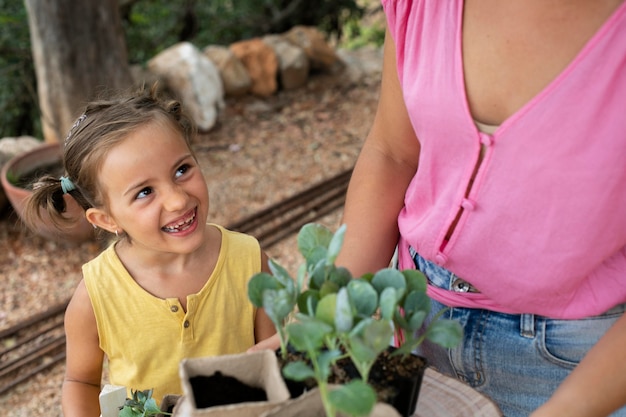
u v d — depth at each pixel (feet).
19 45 15.10
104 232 5.21
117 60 13.14
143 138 4.22
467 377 3.89
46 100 13.04
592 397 2.89
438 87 3.22
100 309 4.55
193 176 4.36
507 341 3.62
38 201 4.90
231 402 2.77
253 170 13.29
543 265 3.21
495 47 3.05
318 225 2.85
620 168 2.91
